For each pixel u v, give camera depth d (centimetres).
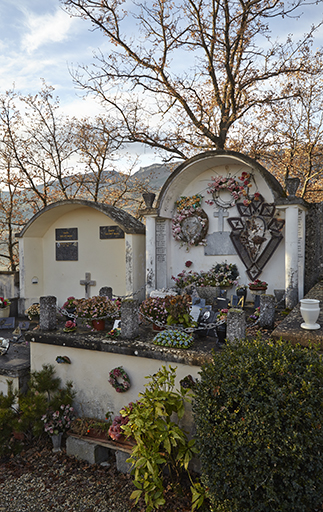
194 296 832
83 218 1106
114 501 422
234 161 905
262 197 902
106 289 800
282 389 313
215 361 377
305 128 1487
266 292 908
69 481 466
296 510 306
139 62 1344
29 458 525
